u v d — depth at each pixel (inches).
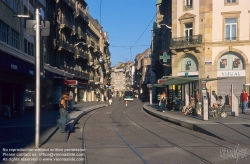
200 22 1505.9
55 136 581.0
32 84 1282.0
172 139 569.3
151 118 1062.4
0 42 802.8
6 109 984.9
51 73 1545.3
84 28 2746.1
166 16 2046.0
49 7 1774.1
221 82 1488.7
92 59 3070.9
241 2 1461.6
